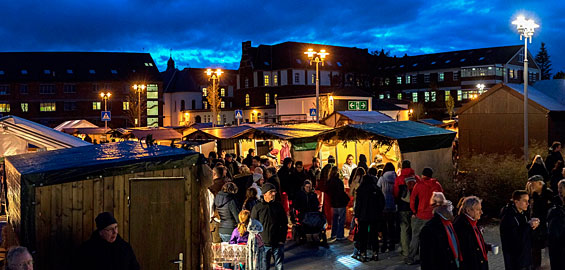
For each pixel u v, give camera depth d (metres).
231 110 82.94
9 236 6.84
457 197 15.05
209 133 23.80
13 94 79.56
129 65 85.50
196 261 6.84
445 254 6.22
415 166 15.47
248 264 8.55
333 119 42.22
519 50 77.25
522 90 24.08
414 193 9.87
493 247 6.76
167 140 30.70
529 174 13.37
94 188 6.36
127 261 5.49
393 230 11.41
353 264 10.27
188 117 88.50
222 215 9.45
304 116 53.97
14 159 7.89
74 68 82.62
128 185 6.55
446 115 79.50
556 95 25.47
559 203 8.30
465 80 78.44
